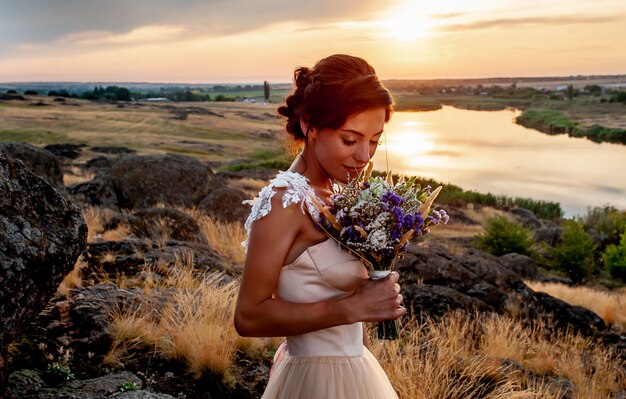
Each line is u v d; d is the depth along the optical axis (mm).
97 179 14414
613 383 6031
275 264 1623
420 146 87500
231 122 119875
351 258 1713
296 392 1790
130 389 3256
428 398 4141
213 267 6359
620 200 48156
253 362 4176
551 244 26891
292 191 1637
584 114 159125
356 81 1606
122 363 3729
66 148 65125
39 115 100125
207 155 73125
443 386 4289
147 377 3658
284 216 1634
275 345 4480
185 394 3584
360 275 1716
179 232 8570
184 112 125375
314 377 1779
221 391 3715
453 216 31500
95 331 3916
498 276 8898
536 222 34938
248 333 1635
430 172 61625
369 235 1637
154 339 3979
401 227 1676
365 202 1658
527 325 7957
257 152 78250
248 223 1708
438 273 8477
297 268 1685
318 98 1629
